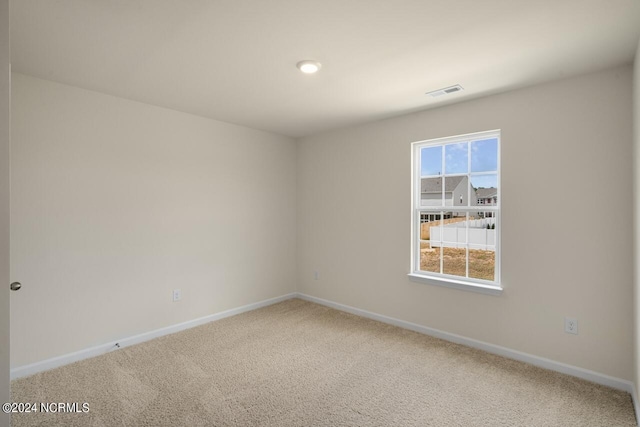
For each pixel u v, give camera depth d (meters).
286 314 3.81
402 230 3.39
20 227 2.40
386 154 3.51
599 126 2.29
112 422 1.89
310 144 4.30
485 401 2.11
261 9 1.59
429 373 2.46
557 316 2.48
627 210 2.20
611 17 1.65
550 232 2.50
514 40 1.89
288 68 2.28
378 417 1.95
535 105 2.56
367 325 3.46
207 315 3.54
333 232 4.04
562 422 1.90
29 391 2.19
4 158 1.12
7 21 1.12
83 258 2.69
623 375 2.22
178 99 2.93
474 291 2.88
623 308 2.22
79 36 1.85
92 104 2.72
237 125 3.80
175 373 2.45
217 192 3.62
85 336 2.71
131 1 1.53
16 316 2.38
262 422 1.90
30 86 2.42
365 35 1.84
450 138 3.09
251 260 3.97
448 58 2.12
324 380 2.36
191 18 1.67
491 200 2.91
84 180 2.69
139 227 3.02
